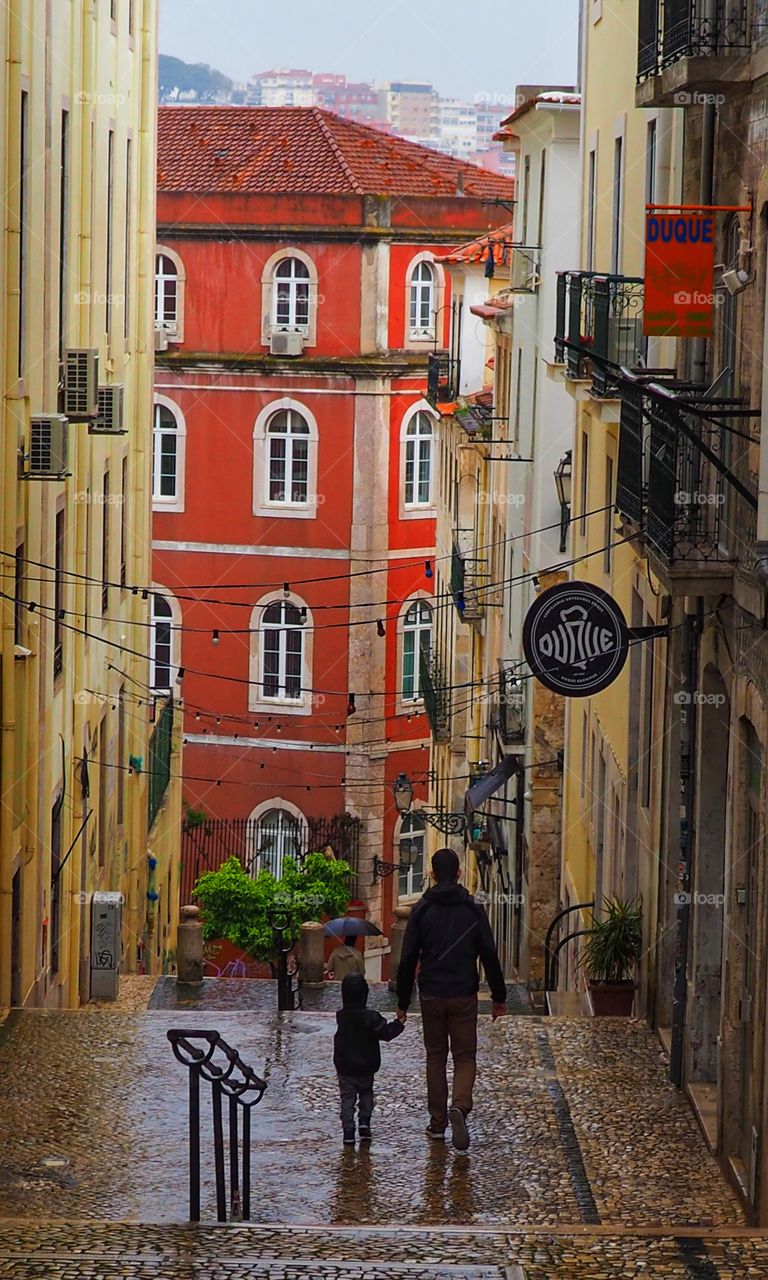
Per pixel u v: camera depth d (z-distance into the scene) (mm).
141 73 91562
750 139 38375
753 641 35969
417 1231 29594
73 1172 36781
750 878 36875
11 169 55219
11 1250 27719
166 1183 36031
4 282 54750
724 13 41000
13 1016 51969
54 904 65188
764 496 34938
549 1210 34406
